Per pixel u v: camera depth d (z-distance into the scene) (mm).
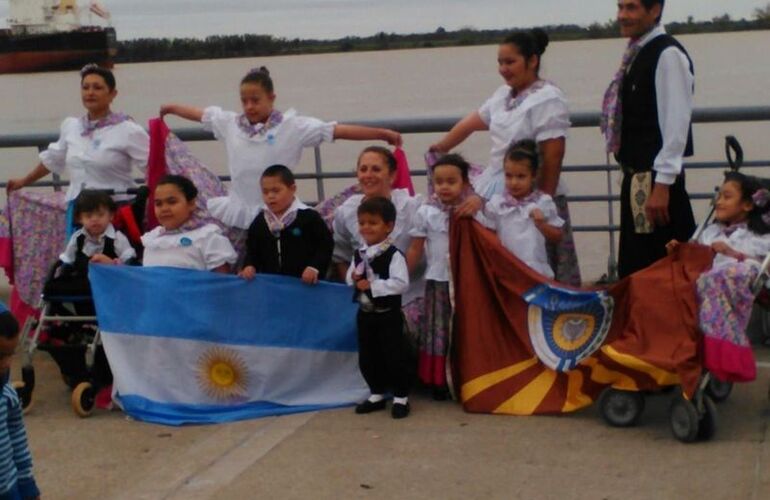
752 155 10484
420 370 6461
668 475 5152
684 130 6043
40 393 6938
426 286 6445
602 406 5855
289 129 6938
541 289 6102
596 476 5184
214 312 6406
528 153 6281
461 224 6227
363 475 5324
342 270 7016
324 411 6379
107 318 6414
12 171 12688
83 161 7383
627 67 6238
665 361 5488
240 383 6426
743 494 4906
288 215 6598
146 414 6305
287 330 6488
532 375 6152
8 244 7727
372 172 6516
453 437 5789
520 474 5254
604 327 5930
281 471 5434
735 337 5379
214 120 7141
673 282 5641
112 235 6793
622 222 6402
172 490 5273
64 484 5418
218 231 6762
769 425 5746
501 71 6598
